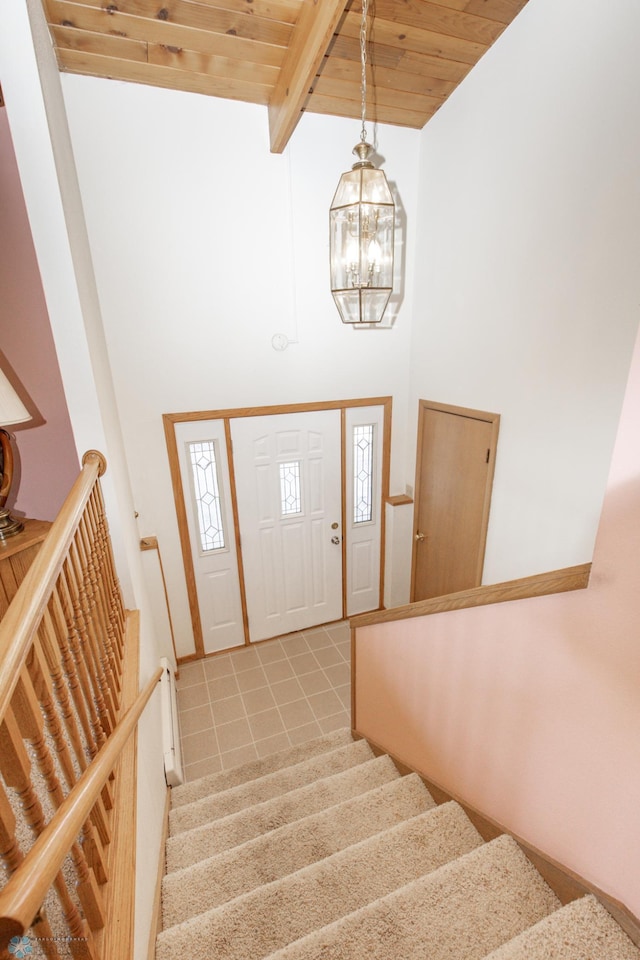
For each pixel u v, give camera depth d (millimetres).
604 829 1164
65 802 751
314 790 2107
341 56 2438
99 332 2395
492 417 2734
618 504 979
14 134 1550
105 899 1029
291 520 3668
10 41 1457
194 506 3330
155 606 3139
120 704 1593
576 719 1203
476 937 1256
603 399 2041
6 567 1980
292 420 3430
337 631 3986
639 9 1671
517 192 2357
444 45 2389
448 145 2838
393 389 3645
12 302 2344
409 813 1887
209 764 2754
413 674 2000
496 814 1593
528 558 2617
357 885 1489
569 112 2008
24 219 2258
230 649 3752
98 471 1828
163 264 2768
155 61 2324
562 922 1150
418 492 3699
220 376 3107
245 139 2740
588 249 2012
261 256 2975
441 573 3523
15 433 2504
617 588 1026
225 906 1424
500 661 1457
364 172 2162
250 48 2316
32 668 875
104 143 2482
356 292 2369
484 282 2686
